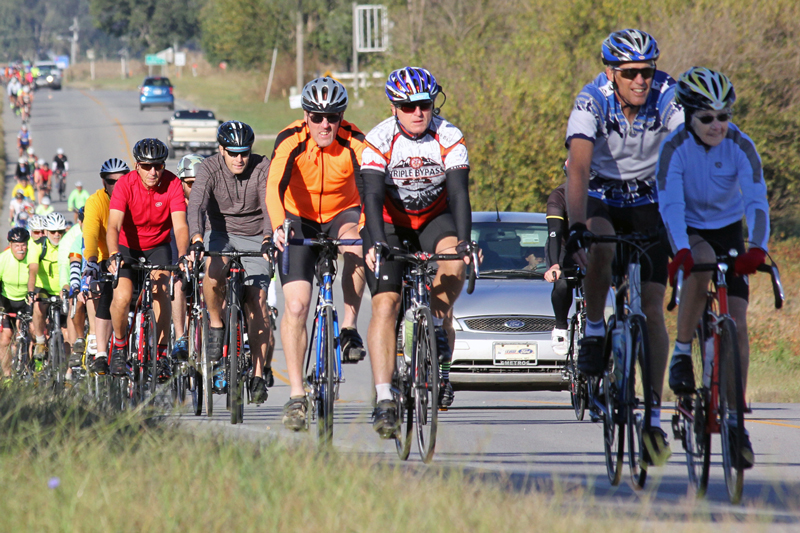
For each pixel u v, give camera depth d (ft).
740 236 61.82
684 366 60.44
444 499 48.42
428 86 67.87
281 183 77.10
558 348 97.45
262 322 93.20
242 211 92.89
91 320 115.75
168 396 99.04
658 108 65.36
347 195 80.64
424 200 71.51
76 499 46.24
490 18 480.64
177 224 97.60
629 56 62.95
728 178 60.03
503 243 123.95
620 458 63.87
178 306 102.01
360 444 71.87
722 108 57.93
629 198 67.62
